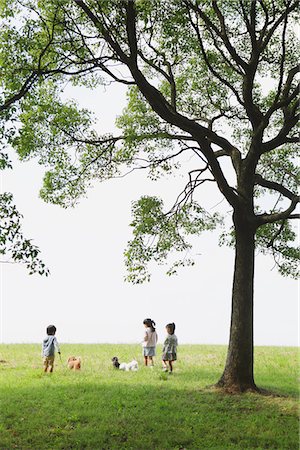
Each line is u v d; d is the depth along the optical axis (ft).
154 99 46.26
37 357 70.33
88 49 47.55
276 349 82.74
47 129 52.65
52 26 46.78
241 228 49.47
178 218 54.19
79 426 37.86
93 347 82.99
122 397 45.14
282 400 45.21
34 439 35.14
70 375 56.39
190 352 78.59
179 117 47.55
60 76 49.37
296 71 51.34
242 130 60.90
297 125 55.06
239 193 49.32
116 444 34.73
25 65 45.88
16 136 43.06
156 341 64.75
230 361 48.47
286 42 54.85
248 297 48.80
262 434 36.76
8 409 41.06
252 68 49.01
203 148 48.03
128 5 42.63
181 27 48.47
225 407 42.68
